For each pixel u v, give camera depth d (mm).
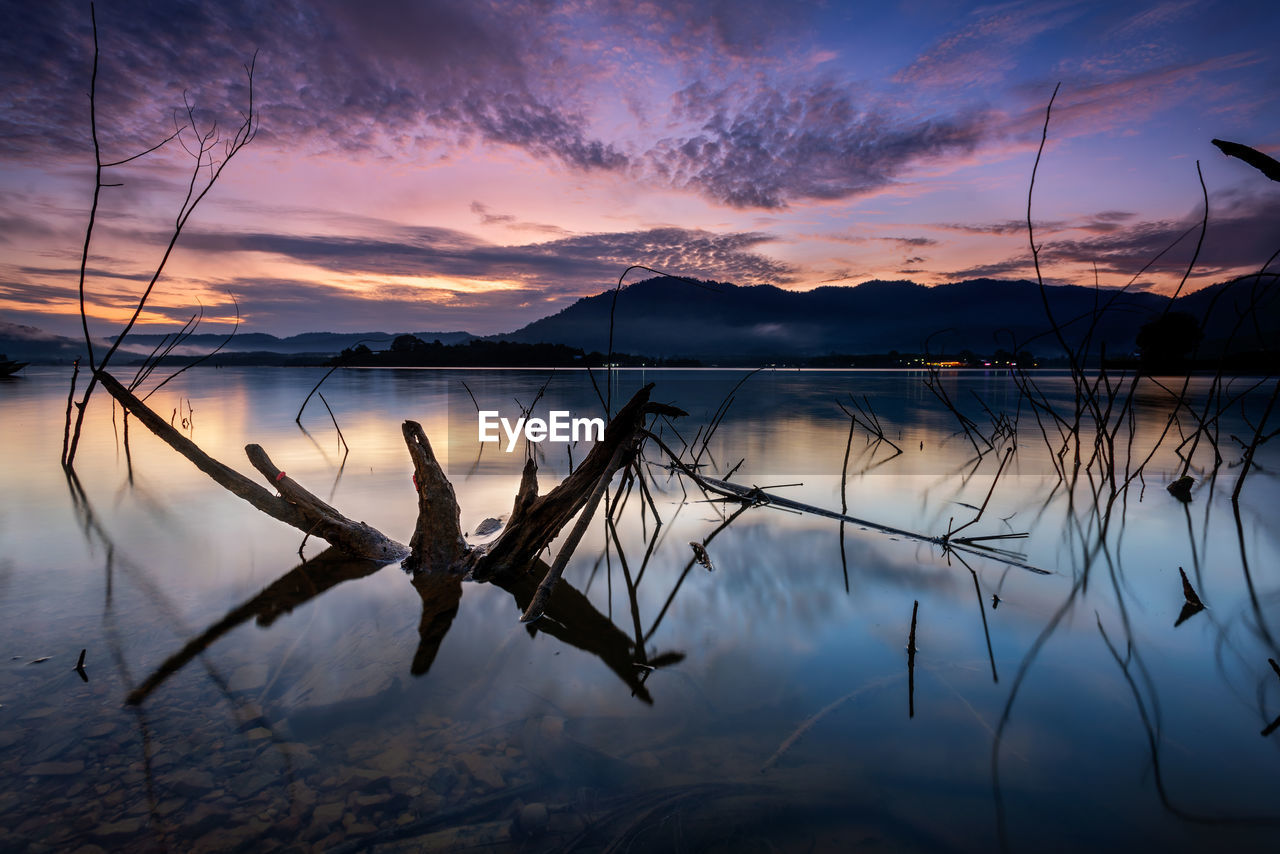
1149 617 3660
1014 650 3221
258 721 2525
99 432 12055
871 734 2451
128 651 3166
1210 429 13031
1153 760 2287
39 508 6258
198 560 4703
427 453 4715
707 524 6000
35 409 16562
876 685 2848
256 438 11523
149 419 4645
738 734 2461
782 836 1901
